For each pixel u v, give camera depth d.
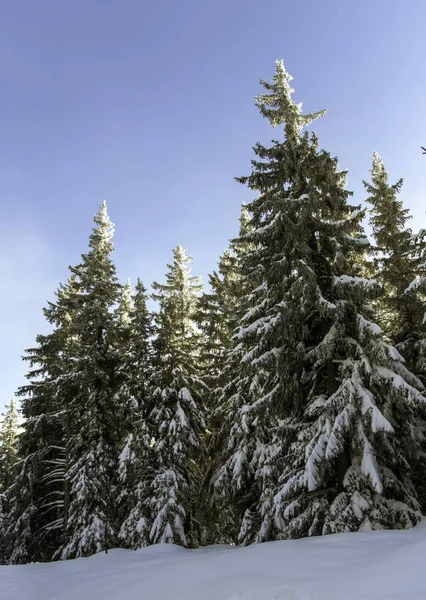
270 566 7.49
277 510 11.95
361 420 11.01
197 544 19.84
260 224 15.51
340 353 13.25
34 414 22.78
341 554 7.52
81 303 23.42
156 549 14.12
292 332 13.13
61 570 11.79
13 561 19.55
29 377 23.17
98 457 18.84
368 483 10.39
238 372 17.88
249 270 15.32
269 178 15.49
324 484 11.93
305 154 14.69
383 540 8.17
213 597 6.21
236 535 18.62
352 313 12.88
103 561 12.48
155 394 19.39
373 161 21.69
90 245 24.31
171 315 22.72
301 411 13.49
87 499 17.55
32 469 21.33
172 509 16.56
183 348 21.47
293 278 13.68
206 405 22.36
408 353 16.39
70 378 20.03
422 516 11.27
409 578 5.59
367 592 5.36
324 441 11.05
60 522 20.59
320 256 14.37
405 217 19.75
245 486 16.16
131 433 19.02
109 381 21.17
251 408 12.95
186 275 28.03
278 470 13.20
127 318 27.86
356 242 13.27
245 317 14.38
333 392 12.71
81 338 22.72
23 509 21.27
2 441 39.00
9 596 8.93
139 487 17.72
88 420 19.28
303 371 13.41
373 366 11.64
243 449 15.84
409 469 12.61
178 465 18.44
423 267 13.88
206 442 21.89
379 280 18.48
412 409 11.85
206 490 19.72
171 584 7.55
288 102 15.94
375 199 20.55
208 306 23.95
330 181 14.06
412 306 17.14
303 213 13.08
